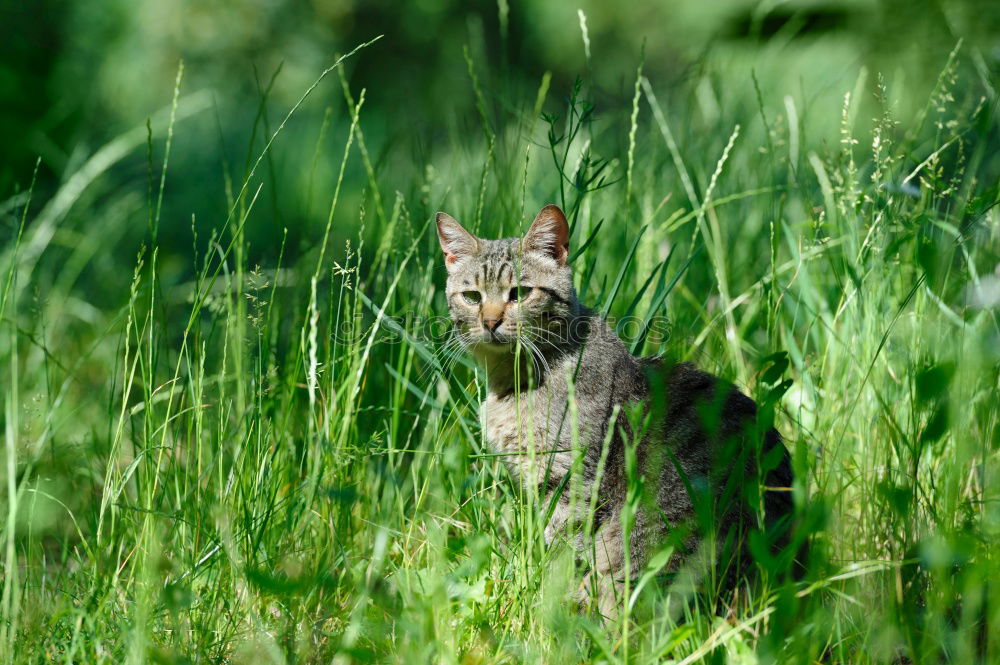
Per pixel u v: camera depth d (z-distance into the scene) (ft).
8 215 39.45
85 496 23.82
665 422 20.62
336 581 17.93
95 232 42.98
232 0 74.38
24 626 17.07
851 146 23.49
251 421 19.84
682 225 28.89
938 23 33.19
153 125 54.80
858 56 35.81
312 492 18.35
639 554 19.77
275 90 76.48
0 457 24.12
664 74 72.74
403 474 23.94
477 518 20.43
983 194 20.76
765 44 36.55
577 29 82.94
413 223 27.43
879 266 21.36
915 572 17.44
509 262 22.82
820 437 21.40
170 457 20.42
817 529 15.80
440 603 16.48
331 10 80.23
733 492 19.36
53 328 31.99
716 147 31.19
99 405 27.89
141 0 68.90
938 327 20.42
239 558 18.57
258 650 16.20
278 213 23.16
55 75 48.24
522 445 21.75
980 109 24.30
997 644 15.28
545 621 16.34
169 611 17.07
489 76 41.19
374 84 80.48
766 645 15.20
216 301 22.31
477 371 23.40
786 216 29.40
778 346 24.76
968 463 19.89
